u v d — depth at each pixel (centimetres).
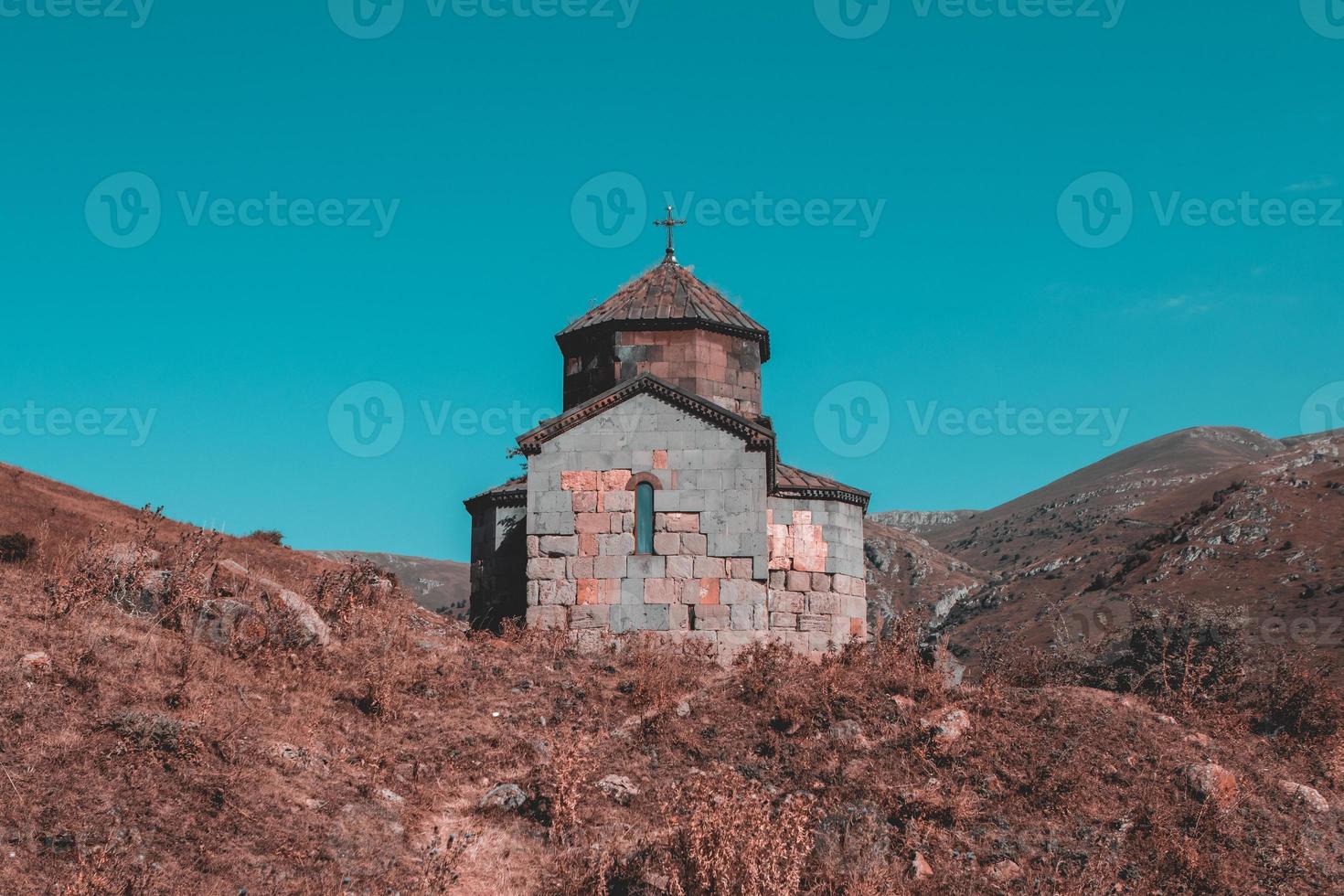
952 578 13112
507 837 1870
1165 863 2005
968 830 2034
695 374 3775
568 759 1991
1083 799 2169
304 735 2016
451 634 3116
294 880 1595
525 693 2461
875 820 1988
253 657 2266
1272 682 2705
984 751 2286
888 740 2298
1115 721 2469
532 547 3114
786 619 3297
